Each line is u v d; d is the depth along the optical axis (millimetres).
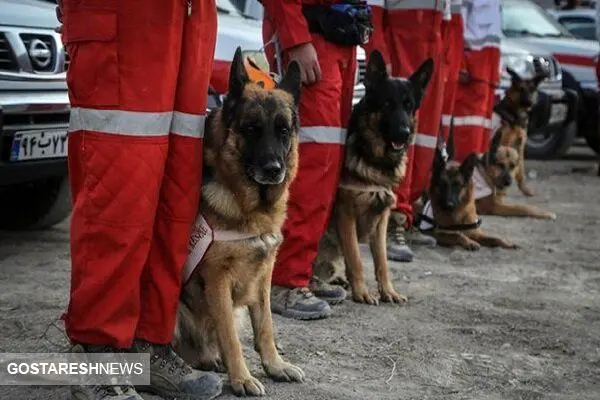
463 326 4387
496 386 3549
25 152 4777
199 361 3488
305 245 4363
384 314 4551
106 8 2793
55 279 4812
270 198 3246
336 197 4777
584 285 5438
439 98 6043
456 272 5703
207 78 3070
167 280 3104
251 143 3178
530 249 6660
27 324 3975
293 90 3447
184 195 3062
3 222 6105
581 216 8281
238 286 3326
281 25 4180
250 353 3799
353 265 4793
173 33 2887
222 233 3182
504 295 5066
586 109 12484
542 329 4379
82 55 2822
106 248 2875
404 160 4867
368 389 3406
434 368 3721
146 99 2846
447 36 6211
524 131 9344
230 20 6488
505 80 10367
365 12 4438
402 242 6066
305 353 3824
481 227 7562
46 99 4855
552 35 12758
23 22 4914
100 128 2824
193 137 3051
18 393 3209
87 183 2863
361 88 6918
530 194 9469
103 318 2908
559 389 3570
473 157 6641
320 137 4285
